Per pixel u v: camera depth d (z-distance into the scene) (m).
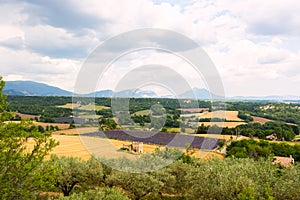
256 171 15.70
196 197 16.19
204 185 15.45
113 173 20.89
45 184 12.97
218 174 15.17
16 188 12.23
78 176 20.86
